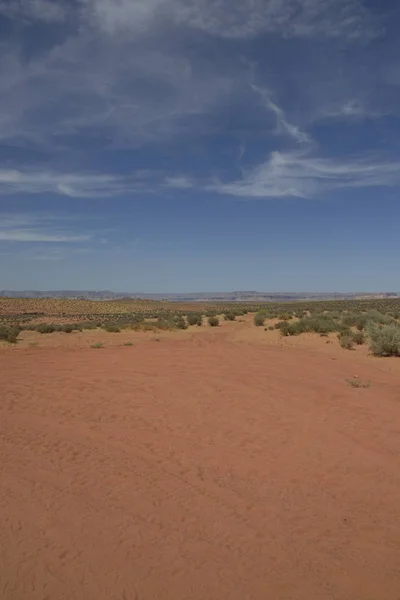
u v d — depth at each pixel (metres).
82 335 36.94
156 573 4.89
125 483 7.26
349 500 6.66
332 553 5.30
